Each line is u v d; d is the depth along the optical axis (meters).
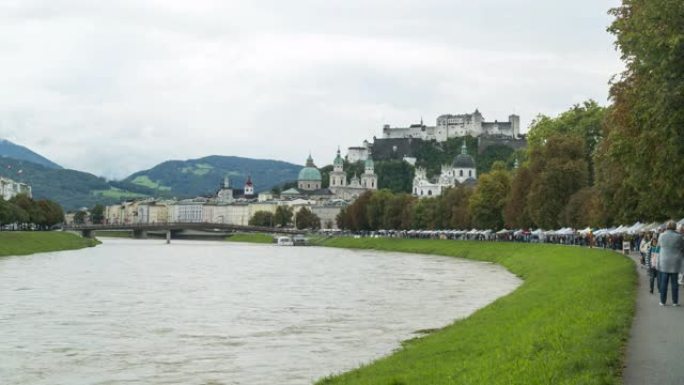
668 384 28.88
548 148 186.75
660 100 50.22
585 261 109.81
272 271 164.50
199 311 89.69
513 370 32.53
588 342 36.16
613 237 145.25
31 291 113.12
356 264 189.75
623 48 64.44
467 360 42.16
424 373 40.00
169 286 124.62
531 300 72.81
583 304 53.50
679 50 49.31
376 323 77.62
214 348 63.88
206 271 164.62
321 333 71.38
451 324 70.62
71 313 87.75
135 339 69.00
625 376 30.17
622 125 70.12
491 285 118.94
